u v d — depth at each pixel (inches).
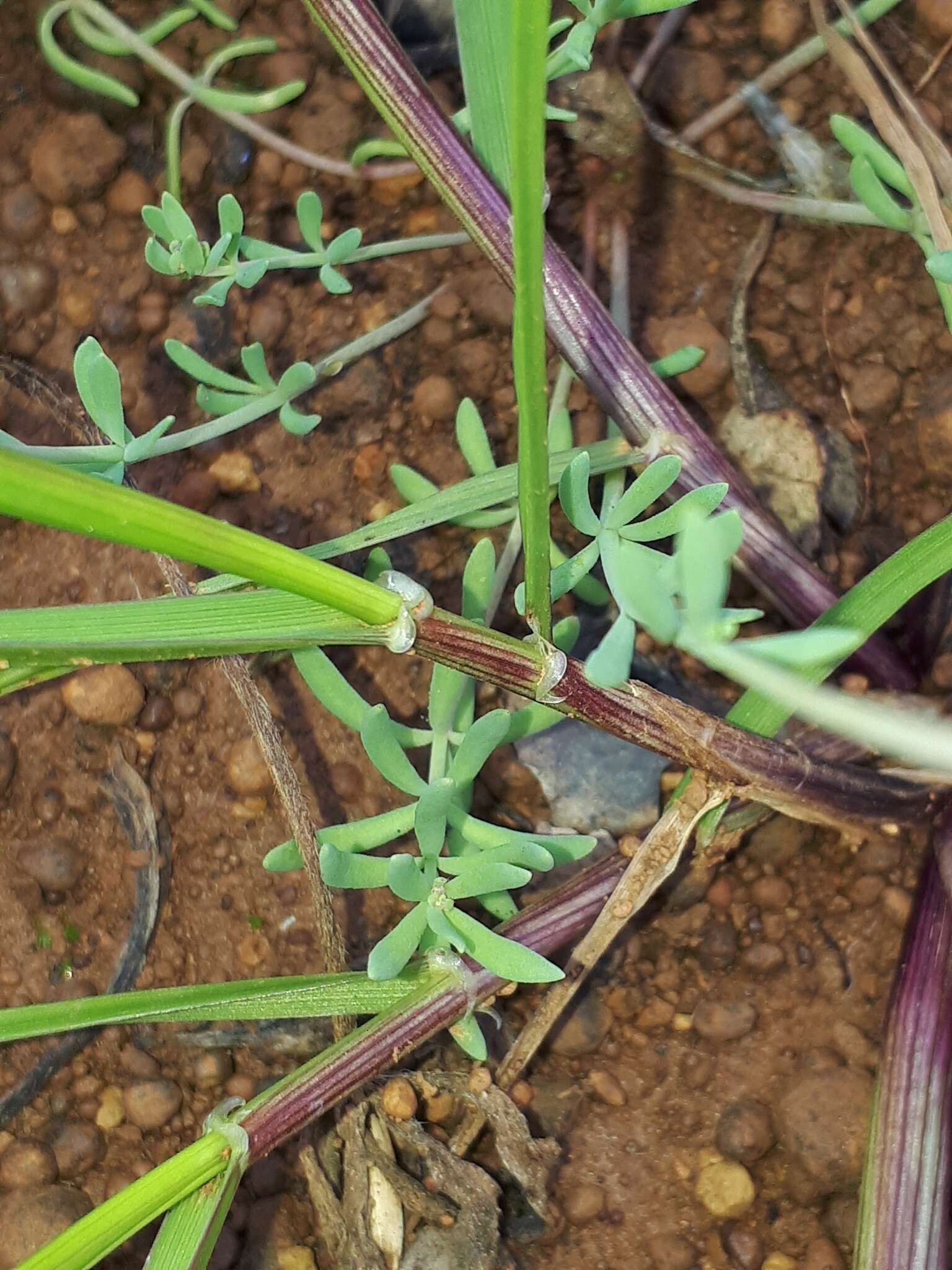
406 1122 5.3
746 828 5.5
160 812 5.8
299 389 5.7
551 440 5.9
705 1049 5.6
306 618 4.1
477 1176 5.3
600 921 5.3
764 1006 5.7
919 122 5.9
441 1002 5.1
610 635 3.9
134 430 6.2
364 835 5.2
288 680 5.9
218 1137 4.6
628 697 4.8
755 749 5.0
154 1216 4.5
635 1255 5.3
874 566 6.1
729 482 5.6
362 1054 4.9
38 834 5.7
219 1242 5.3
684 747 4.9
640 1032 5.7
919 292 6.2
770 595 5.7
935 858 5.4
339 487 6.2
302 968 5.7
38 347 6.2
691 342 6.2
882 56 6.2
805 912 5.7
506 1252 5.3
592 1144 5.5
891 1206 5.0
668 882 5.7
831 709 3.9
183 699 5.9
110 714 5.8
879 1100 5.1
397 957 4.7
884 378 6.2
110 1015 4.7
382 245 6.2
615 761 5.8
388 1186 5.2
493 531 6.2
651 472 4.6
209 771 5.9
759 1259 5.3
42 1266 4.2
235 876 5.8
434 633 4.2
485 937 4.8
